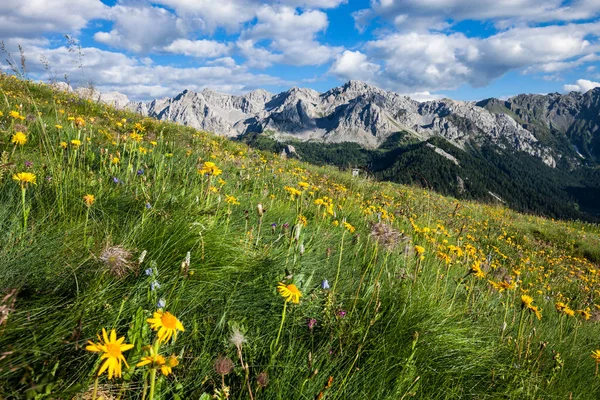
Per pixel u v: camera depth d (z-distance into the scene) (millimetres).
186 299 2316
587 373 3533
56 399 1402
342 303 3055
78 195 3166
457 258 5477
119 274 2051
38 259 2082
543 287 7590
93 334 1750
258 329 2408
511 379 2869
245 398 1890
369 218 5945
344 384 2074
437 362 2693
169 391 1817
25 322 1639
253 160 9695
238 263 2961
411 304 3154
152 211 3137
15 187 2914
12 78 9383
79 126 4289
